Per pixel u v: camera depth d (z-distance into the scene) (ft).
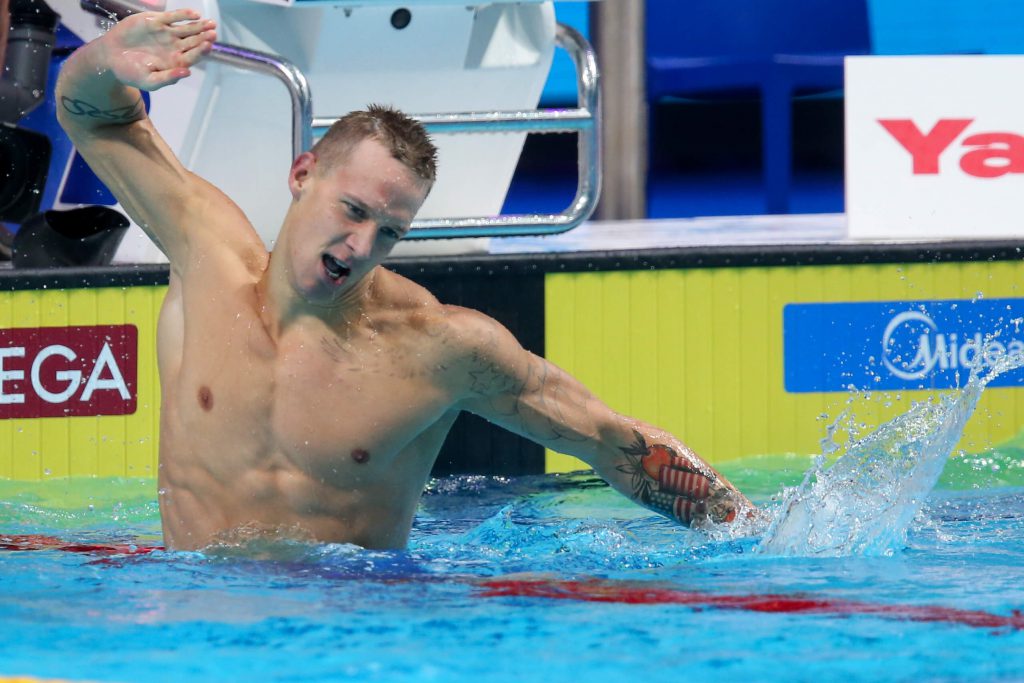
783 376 54.44
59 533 40.06
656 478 35.63
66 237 54.75
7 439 53.67
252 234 35.01
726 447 54.39
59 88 34.50
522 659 23.88
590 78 51.90
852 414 54.49
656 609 28.12
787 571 32.42
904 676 23.04
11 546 36.65
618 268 53.83
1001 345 54.60
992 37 99.35
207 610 27.68
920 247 54.34
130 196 35.27
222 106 52.47
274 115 53.47
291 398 32.81
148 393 53.52
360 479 33.40
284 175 55.06
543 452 53.57
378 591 29.66
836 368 54.49
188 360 33.86
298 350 32.83
